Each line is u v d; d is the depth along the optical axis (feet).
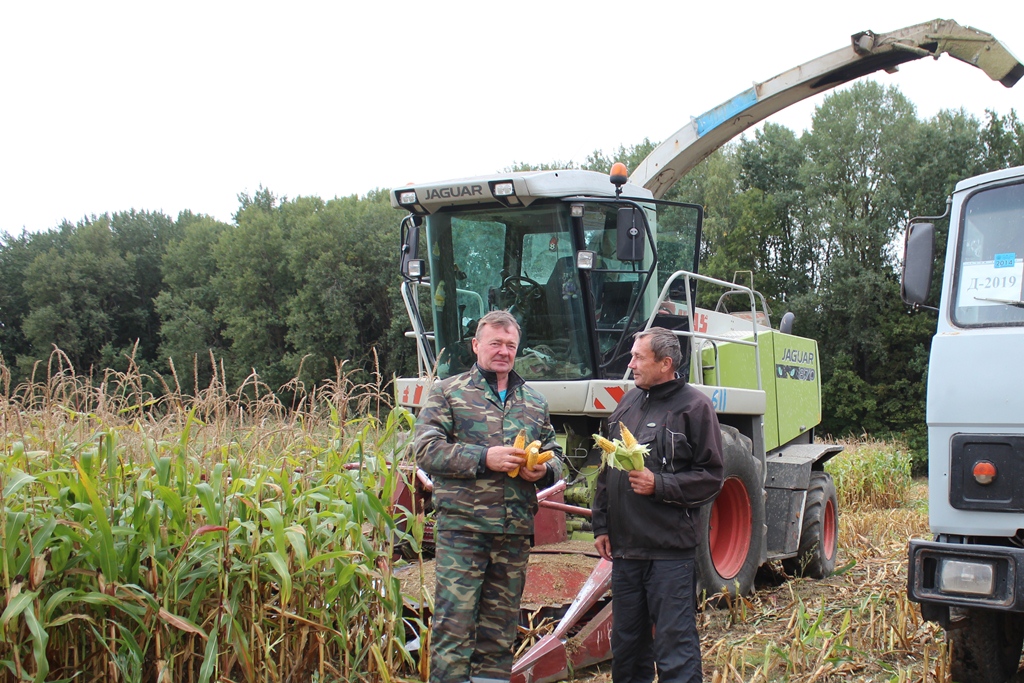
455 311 22.47
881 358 107.34
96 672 11.55
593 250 21.39
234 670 12.25
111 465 12.07
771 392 26.89
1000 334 13.08
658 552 13.12
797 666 15.88
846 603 21.43
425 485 17.66
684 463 13.42
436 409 13.00
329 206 121.19
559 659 14.89
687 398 13.58
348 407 15.01
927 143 114.11
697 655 12.92
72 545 11.45
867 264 115.14
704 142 30.04
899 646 16.85
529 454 12.33
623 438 12.91
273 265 121.39
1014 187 14.06
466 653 12.47
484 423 12.91
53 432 13.09
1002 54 26.25
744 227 124.57
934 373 13.58
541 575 17.03
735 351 24.75
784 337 28.35
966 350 13.34
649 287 22.07
